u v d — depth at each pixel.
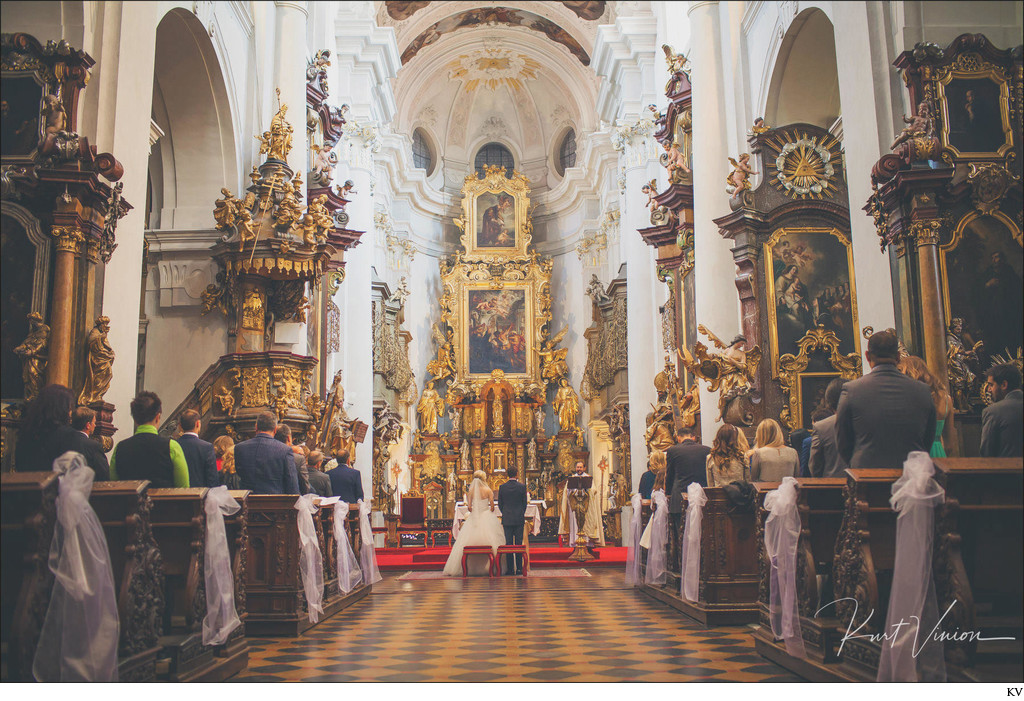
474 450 27.61
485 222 29.19
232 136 11.78
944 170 6.81
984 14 7.57
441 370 28.06
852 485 4.14
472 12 26.72
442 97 29.95
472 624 7.11
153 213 11.68
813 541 4.76
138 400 5.11
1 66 7.05
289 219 10.91
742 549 7.06
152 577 4.16
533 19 26.86
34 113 7.04
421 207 28.75
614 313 22.33
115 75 7.33
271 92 12.70
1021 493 3.75
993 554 3.83
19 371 6.56
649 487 10.72
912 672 3.56
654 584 9.19
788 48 10.84
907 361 5.49
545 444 27.45
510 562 13.04
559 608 8.24
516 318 28.61
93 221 6.80
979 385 6.89
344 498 10.23
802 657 4.59
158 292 11.39
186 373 11.20
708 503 7.07
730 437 7.34
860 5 7.71
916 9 7.52
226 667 4.73
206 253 11.46
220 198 11.76
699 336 11.61
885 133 7.50
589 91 27.61
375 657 5.44
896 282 7.12
